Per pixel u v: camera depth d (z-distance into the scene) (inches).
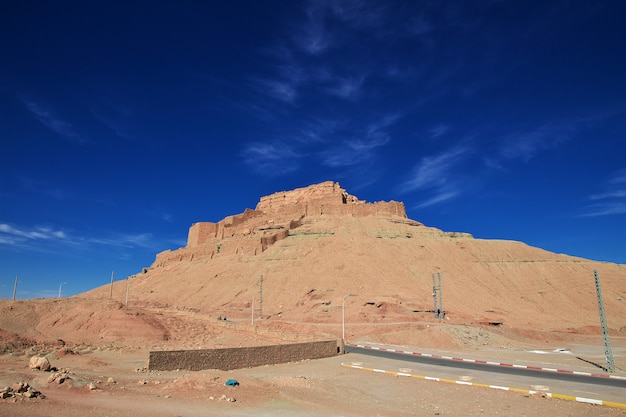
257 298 3860.7
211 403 790.5
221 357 1250.6
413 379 1192.2
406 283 3971.5
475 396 984.3
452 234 5275.6
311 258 4379.9
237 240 5044.3
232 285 4239.7
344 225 5029.5
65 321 1923.0
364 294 3595.0
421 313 2977.4
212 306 3870.6
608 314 3762.3
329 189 6067.9
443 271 4367.6
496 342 2290.8
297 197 6210.6
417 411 842.2
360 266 4185.5
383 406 877.8
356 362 1476.4
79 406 670.5
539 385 1090.7
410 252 4635.8
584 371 1393.9
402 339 2250.2
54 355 1316.4
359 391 1021.2
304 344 1526.8
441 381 1156.5
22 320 1897.1
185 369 1173.7
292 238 4877.0
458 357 1697.8
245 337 1975.9
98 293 5270.7
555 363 1609.3
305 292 3816.4
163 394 836.0
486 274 4490.7
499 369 1400.1
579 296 4153.5
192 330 2105.1
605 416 827.4
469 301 3752.5
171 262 5664.4
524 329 2765.7
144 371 1112.2
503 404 909.2
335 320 2903.5
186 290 4429.1
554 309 3905.0
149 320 2003.0
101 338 1784.0
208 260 5078.7
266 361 1374.3
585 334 3004.4
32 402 655.1
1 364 1120.2
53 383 817.5
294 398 893.8
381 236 4886.8
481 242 5128.0
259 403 828.6
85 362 1232.8
